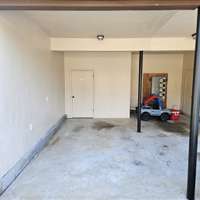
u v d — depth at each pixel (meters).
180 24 4.02
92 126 6.58
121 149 4.49
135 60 8.54
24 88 3.66
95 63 7.64
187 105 8.17
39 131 4.56
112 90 7.78
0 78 2.78
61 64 7.09
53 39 5.60
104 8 2.40
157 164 3.71
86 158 3.99
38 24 4.12
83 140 5.14
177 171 3.44
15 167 3.22
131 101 8.77
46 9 2.45
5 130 2.92
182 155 4.15
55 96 6.20
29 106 3.92
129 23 3.96
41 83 4.72
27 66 3.80
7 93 2.98
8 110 3.02
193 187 2.60
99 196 2.70
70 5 2.31
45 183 3.03
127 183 3.04
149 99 7.80
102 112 7.90
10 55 3.08
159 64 8.67
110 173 3.36
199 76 2.48
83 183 3.03
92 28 4.42
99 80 7.73
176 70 8.71
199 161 3.81
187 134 5.70
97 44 5.64
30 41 3.94
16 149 3.30
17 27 3.31
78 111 7.88
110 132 5.88
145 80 8.74
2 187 2.77
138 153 4.26
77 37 5.52
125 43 5.60
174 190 2.86
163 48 5.54
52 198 2.65
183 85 8.57
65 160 3.89
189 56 7.91
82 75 7.69
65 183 3.03
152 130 6.11
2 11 2.78
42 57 4.80
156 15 3.44
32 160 3.89
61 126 6.57
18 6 2.34
